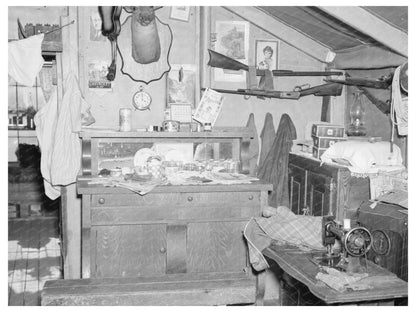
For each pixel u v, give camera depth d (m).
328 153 3.54
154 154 3.85
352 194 3.29
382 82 3.68
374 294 2.20
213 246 3.49
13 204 6.61
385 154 3.38
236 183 3.49
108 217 3.32
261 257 3.02
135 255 3.38
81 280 2.52
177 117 3.92
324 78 4.14
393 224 2.86
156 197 3.38
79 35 3.75
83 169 3.70
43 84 4.82
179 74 3.95
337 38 3.75
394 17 3.00
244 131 3.98
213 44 4.00
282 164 4.09
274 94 4.02
